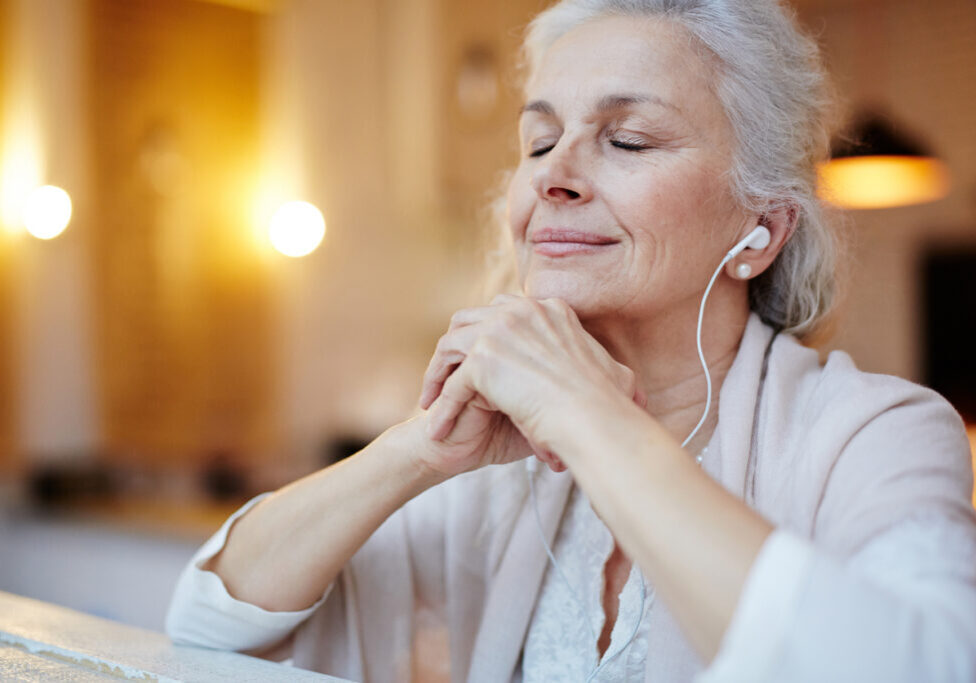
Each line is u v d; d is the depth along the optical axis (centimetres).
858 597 60
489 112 511
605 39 105
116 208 515
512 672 113
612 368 87
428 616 129
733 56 104
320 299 541
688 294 105
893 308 495
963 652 59
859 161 278
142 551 405
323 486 109
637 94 101
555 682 110
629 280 102
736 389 106
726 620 63
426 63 530
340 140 539
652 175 101
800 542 63
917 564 67
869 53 501
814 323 119
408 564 125
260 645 112
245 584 111
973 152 480
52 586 441
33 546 452
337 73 540
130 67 516
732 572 63
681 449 72
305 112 540
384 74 538
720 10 105
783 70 109
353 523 106
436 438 99
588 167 102
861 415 91
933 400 93
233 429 539
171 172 522
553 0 146
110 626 117
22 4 500
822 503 89
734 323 112
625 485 70
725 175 105
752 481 102
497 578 117
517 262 113
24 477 484
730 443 103
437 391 101
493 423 101
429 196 526
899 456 84
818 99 116
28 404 498
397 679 122
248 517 114
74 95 501
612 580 112
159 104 523
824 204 119
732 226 108
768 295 119
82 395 505
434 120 529
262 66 539
